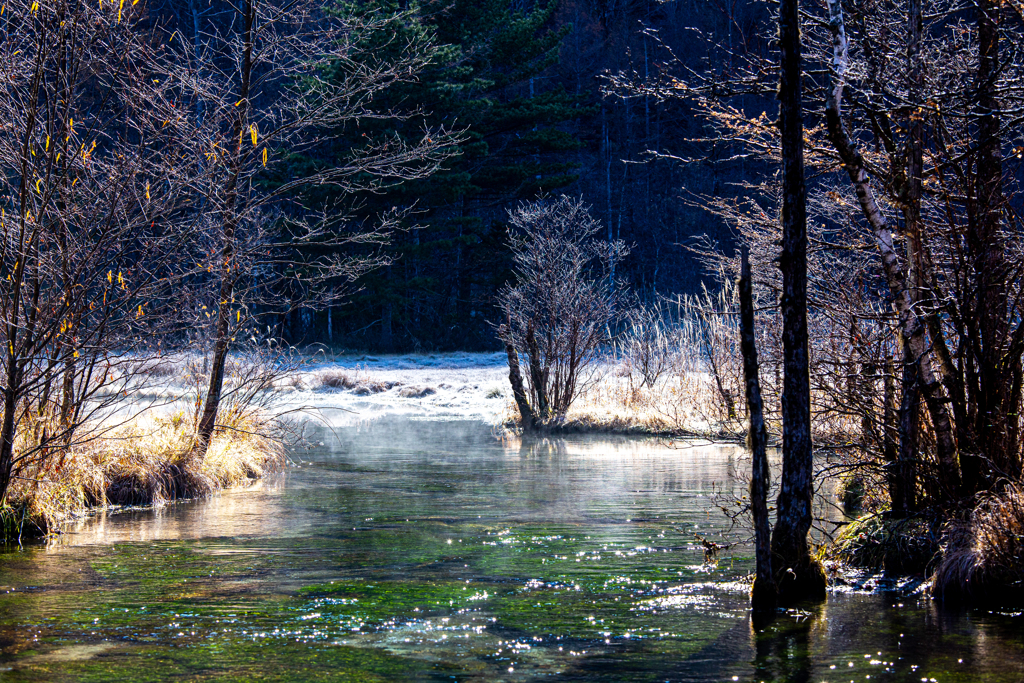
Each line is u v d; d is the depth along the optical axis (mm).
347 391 31453
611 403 22109
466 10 41906
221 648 5809
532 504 11242
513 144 47344
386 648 5797
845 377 8359
